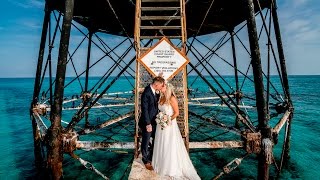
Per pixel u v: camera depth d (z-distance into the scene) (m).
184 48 6.55
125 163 11.09
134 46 6.90
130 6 9.47
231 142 5.92
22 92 62.94
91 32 13.41
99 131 17.25
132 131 17.02
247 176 9.73
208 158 11.68
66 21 5.69
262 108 5.75
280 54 9.39
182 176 5.12
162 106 5.13
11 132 17.98
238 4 9.71
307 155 12.23
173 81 6.30
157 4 9.52
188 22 12.09
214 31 14.08
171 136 5.12
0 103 37.56
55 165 5.59
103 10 10.27
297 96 48.28
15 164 11.30
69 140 5.70
